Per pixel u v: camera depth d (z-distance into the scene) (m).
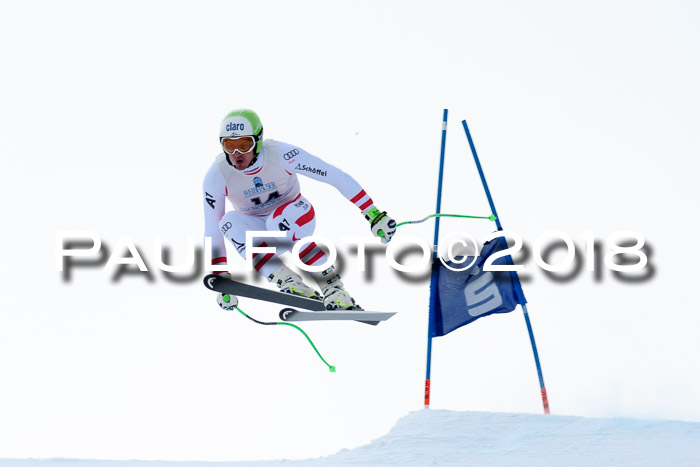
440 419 33.00
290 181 27.25
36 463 24.16
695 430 29.44
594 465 24.78
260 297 26.53
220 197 27.23
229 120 25.84
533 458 26.52
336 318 25.83
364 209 27.19
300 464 25.59
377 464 26.09
